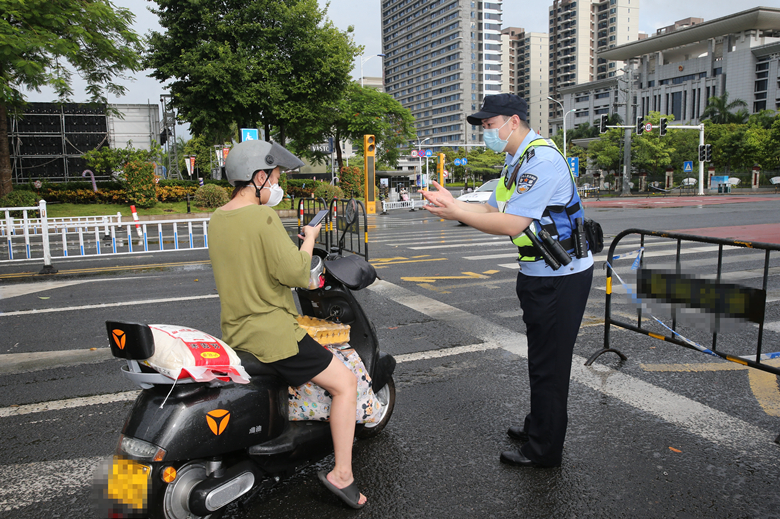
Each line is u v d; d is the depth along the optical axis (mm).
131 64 23469
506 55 179375
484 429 3416
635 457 3043
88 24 21125
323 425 2602
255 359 2277
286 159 2336
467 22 163750
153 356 1997
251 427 2215
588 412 3639
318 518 2506
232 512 2553
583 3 160500
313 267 2436
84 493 2748
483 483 2797
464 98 164500
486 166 94625
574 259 2797
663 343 5145
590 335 5434
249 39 28219
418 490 2736
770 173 57094
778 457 3031
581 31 161250
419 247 12305
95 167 33688
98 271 9609
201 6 27094
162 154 43344
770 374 4320
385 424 3289
